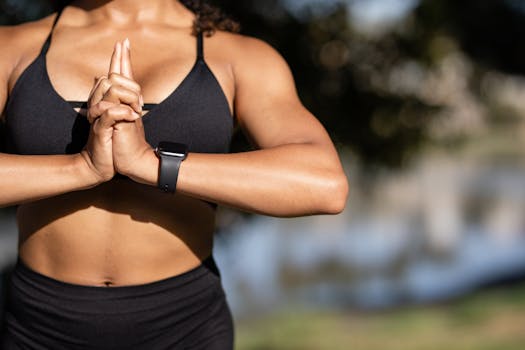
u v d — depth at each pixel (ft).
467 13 22.39
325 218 108.78
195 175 5.73
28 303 6.37
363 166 20.67
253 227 20.35
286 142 6.21
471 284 58.75
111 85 5.54
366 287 63.72
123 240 6.28
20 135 6.21
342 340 35.45
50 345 6.36
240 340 38.45
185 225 6.49
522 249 83.05
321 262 78.48
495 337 32.07
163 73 6.41
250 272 70.85
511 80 24.54
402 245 88.69
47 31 6.68
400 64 20.16
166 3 6.85
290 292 62.44
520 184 140.26
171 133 6.23
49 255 6.34
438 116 20.59
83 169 5.69
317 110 18.21
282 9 17.71
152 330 6.36
